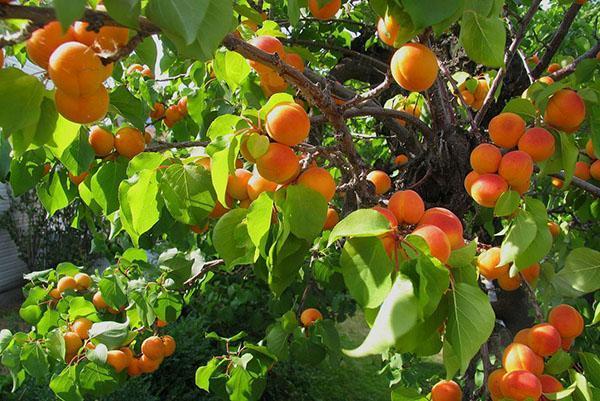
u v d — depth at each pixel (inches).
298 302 60.6
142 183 30.3
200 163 30.9
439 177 42.5
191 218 30.7
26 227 184.9
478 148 28.9
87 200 39.2
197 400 92.0
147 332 48.1
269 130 24.2
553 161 30.1
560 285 32.3
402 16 23.2
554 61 56.5
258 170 24.2
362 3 57.7
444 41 51.3
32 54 21.1
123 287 44.9
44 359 43.2
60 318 45.8
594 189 39.3
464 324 21.1
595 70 36.7
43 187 39.8
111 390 42.9
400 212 23.6
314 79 38.4
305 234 24.6
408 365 64.9
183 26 17.9
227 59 33.4
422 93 50.2
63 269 49.6
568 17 41.4
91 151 33.8
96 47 20.6
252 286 95.7
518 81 49.3
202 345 99.5
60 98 21.5
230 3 19.9
